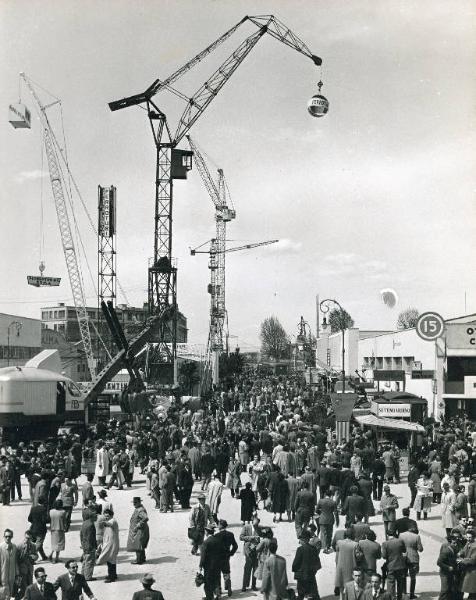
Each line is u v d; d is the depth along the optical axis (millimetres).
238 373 95375
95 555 14742
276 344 166125
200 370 75250
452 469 20719
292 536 18094
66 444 29875
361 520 16734
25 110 44156
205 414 46062
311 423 39250
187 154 74000
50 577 14820
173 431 31109
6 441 36281
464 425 35094
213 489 19453
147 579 10977
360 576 11219
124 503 22891
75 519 20578
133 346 55750
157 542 17875
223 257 130250
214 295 123312
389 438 31078
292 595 12297
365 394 38219
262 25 64375
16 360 66875
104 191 69688
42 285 80312
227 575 13617
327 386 61750
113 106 71750
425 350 50906
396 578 12914
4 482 22719
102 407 49188
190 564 15914
